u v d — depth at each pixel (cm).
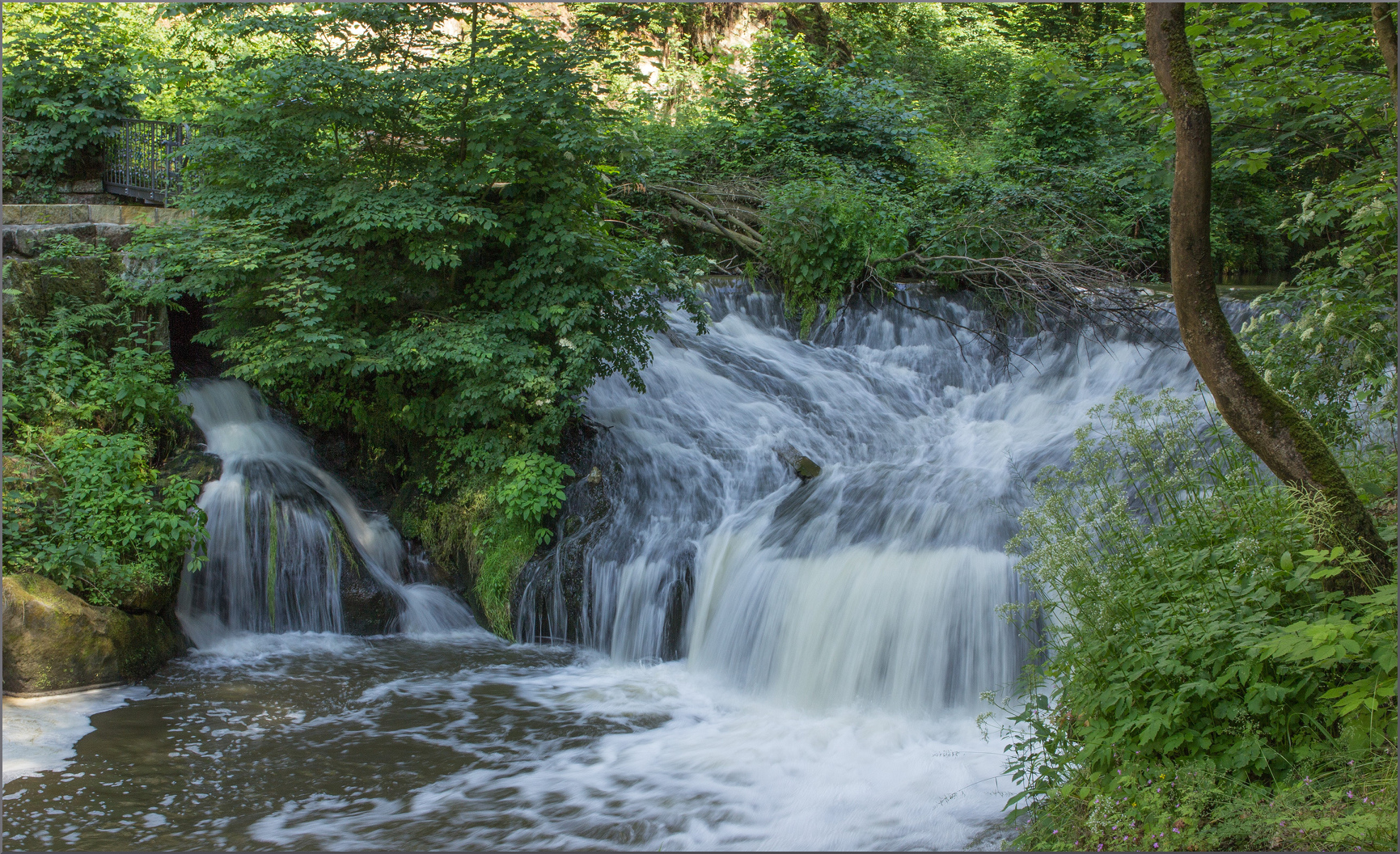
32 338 881
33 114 1338
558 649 862
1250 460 518
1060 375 1177
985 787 541
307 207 959
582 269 953
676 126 1731
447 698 731
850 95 1805
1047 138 1861
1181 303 414
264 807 545
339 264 946
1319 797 337
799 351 1272
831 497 895
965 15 2638
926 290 1327
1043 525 485
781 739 645
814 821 520
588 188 988
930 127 2000
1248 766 369
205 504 861
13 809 533
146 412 894
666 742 645
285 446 999
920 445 1073
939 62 2380
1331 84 743
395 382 980
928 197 1586
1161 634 422
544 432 931
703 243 1494
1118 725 405
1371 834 316
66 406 843
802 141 1705
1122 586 447
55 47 1337
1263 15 820
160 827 519
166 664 782
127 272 956
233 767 597
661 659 819
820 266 1314
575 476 962
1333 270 661
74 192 1355
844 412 1134
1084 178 1645
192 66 1039
